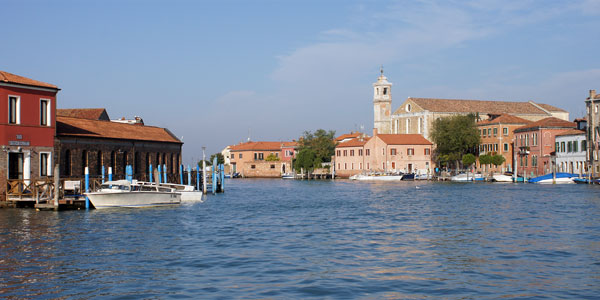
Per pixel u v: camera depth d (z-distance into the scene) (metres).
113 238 31.98
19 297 19.95
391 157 127.12
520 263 25.36
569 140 97.69
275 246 29.94
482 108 135.50
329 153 150.88
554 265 24.92
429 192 75.88
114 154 58.38
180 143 70.56
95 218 40.28
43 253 27.45
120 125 64.56
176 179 69.06
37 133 48.97
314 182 123.00
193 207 51.25
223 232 35.00
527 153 108.25
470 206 52.50
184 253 27.75
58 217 40.53
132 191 47.44
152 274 23.30
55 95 50.59
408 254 27.59
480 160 114.38
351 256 27.11
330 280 22.33
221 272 23.69
